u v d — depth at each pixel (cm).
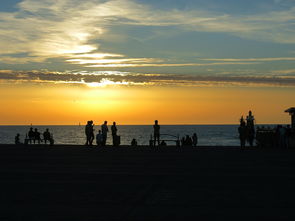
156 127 3991
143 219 955
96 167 2033
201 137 16325
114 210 1052
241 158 2564
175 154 2895
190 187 1416
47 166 2075
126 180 1583
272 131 3959
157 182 1530
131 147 3838
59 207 1087
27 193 1291
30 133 4456
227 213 1019
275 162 2303
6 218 962
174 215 997
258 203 1142
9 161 2345
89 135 3994
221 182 1531
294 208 1077
